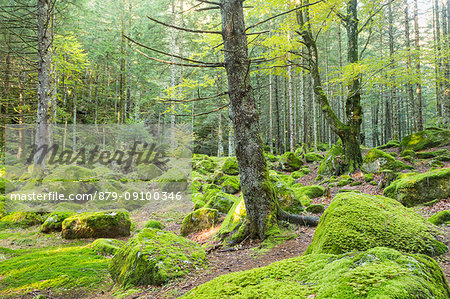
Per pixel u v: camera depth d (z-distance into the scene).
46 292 4.09
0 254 6.30
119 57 24.20
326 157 13.97
